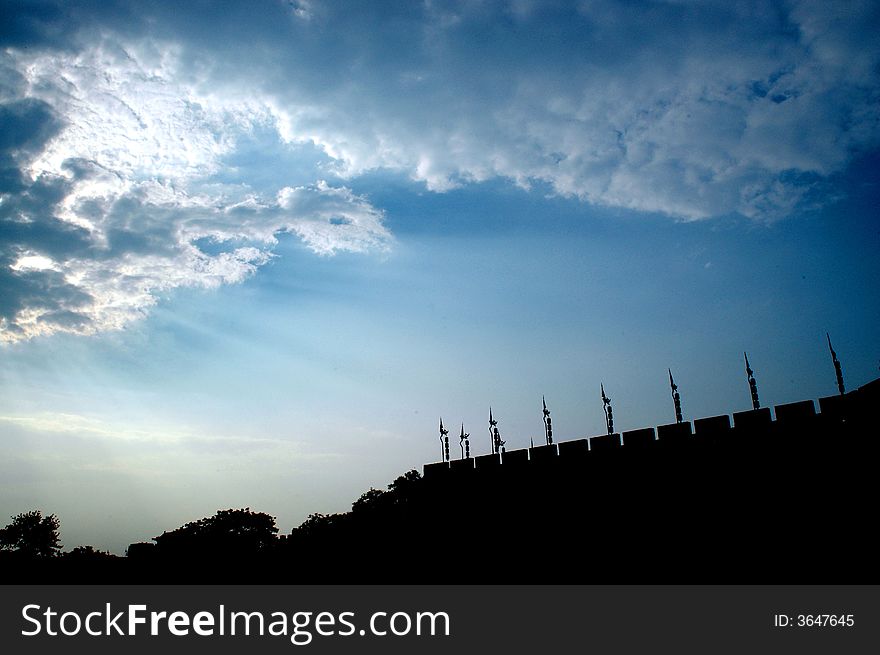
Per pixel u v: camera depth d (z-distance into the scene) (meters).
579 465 22.88
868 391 16.78
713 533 19.03
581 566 21.69
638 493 21.05
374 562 28.17
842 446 17.17
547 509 23.39
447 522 26.69
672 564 19.59
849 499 16.77
